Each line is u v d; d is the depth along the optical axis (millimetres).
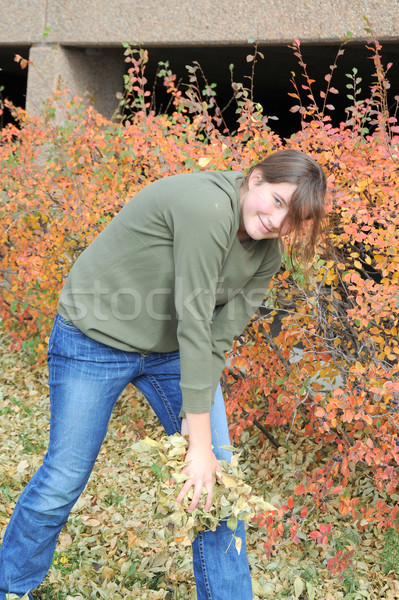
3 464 3213
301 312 2875
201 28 5586
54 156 4285
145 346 1961
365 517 2598
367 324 2588
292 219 1747
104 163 3506
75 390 1948
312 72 8742
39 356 4305
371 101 3268
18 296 4164
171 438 1843
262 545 2672
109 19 6086
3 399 4016
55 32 6391
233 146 3223
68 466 1955
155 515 1844
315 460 3254
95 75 6727
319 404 2994
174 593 2320
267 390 3027
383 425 2621
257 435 3488
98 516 2805
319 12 4945
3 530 2605
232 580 2006
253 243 1904
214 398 2031
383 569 2555
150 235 1814
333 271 2865
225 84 10719
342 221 2795
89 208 3482
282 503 2951
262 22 5254
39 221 4109
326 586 2457
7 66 11227
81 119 3988
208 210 1711
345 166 2805
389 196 2826
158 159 3371
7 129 4180
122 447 3490
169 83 3832
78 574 2379
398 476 2783
